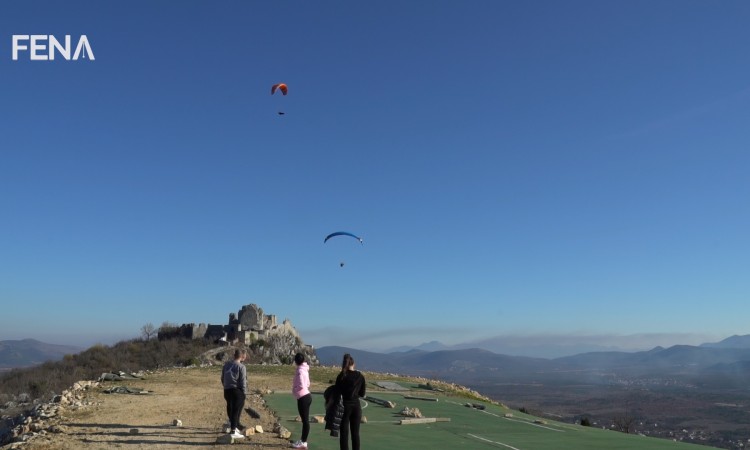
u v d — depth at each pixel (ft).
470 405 78.33
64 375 177.99
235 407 46.75
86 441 45.42
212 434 48.85
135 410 61.41
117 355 208.74
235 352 48.14
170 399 71.20
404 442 49.39
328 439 48.29
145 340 239.91
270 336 248.93
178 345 224.53
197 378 98.89
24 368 196.75
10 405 116.16
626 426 96.68
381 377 114.73
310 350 255.09
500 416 69.92
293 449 43.55
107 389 76.48
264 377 103.09
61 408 61.31
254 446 44.24
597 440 55.16
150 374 103.60
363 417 59.98
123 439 46.21
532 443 51.98
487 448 48.39
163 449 42.93
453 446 48.60
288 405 68.13
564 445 51.47
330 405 40.04
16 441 46.83
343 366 40.16
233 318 253.24
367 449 45.83
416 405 76.13
